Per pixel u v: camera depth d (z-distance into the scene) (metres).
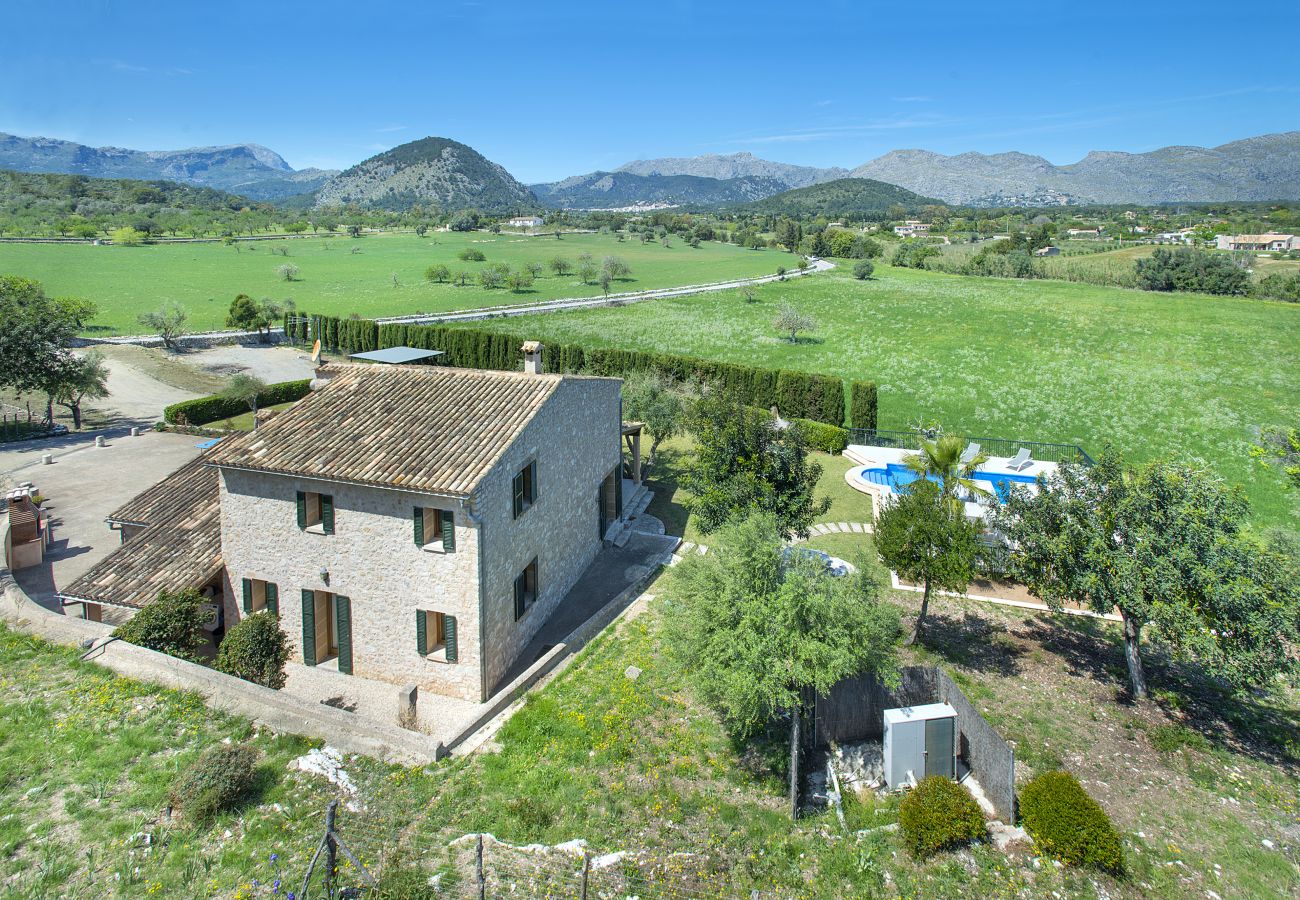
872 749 17.61
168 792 14.09
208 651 21.66
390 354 46.47
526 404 23.38
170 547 24.34
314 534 21.03
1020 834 14.61
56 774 14.60
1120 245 190.50
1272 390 65.69
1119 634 23.97
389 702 20.05
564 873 12.72
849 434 48.25
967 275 149.50
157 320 81.31
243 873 12.21
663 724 18.08
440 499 19.23
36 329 49.12
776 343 85.44
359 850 12.87
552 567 25.31
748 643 15.10
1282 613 17.52
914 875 13.48
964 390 65.88
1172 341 84.25
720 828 14.52
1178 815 15.70
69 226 173.25
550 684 20.03
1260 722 19.45
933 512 21.69
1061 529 20.52
